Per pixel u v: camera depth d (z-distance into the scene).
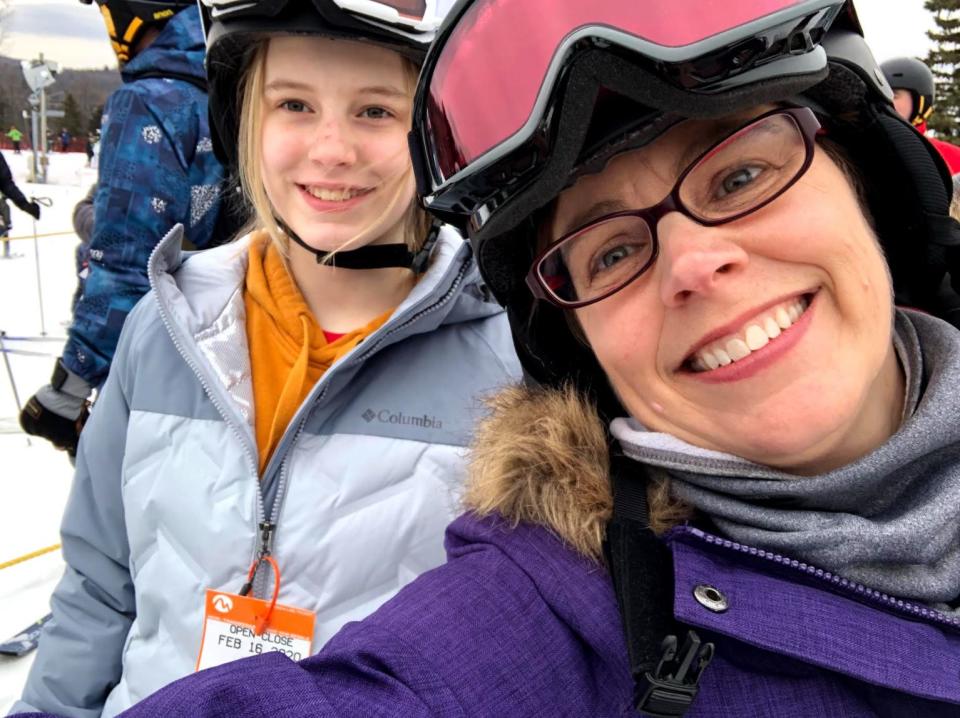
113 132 1.39
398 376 0.99
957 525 0.60
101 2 1.52
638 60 0.52
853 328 0.59
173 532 0.94
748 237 0.57
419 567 0.95
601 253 0.62
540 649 0.56
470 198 0.63
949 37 30.66
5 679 1.77
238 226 1.52
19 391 3.97
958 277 0.76
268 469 0.93
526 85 0.55
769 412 0.58
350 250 0.98
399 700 0.50
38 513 2.69
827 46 0.65
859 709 0.54
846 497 0.61
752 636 0.53
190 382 0.98
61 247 8.55
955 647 0.56
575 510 0.61
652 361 0.63
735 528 0.61
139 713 0.48
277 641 0.91
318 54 0.92
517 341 0.78
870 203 0.74
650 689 0.50
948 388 0.61
